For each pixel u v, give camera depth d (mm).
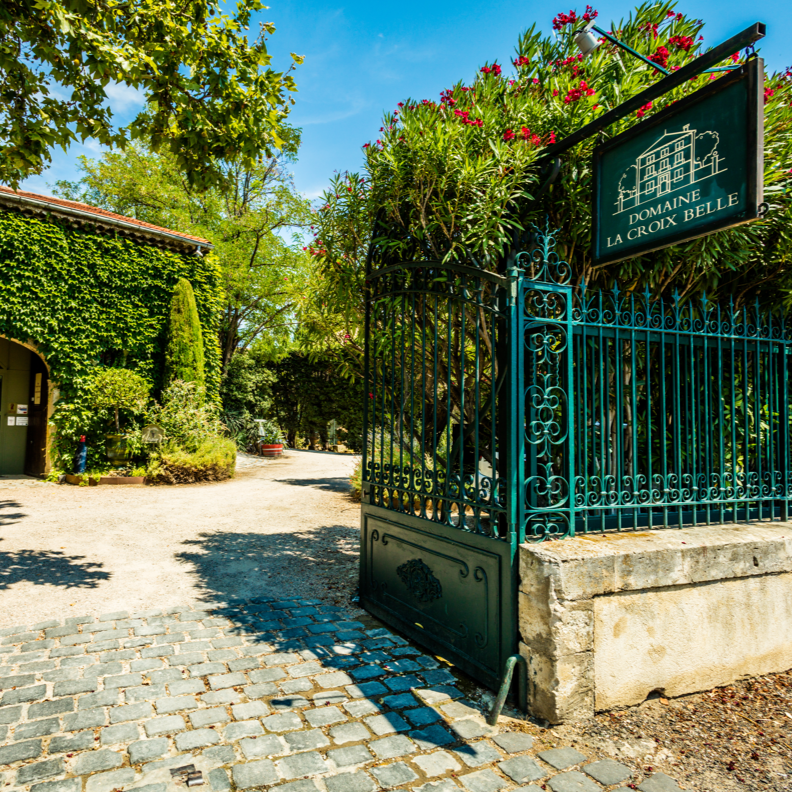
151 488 10336
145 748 2297
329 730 2465
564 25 4008
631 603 2734
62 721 2498
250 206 22656
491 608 2848
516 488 2730
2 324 10445
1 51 4320
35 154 4941
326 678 2986
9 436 12031
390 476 3887
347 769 2184
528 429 2875
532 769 2211
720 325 3307
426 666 3156
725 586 3027
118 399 11055
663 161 2748
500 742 2396
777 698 2902
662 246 2746
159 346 12562
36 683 2871
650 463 3096
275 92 4918
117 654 3256
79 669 3047
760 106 2307
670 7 3764
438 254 3797
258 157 5156
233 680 2941
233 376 20906
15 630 3598
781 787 2146
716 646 2990
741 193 2361
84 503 8531
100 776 2105
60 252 11016
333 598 4426
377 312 4195
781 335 3588
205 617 3906
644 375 4098
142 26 4465
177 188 20609
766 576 3172
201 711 2609
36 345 10852
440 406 4957
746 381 3447
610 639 2672
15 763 2178
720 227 2455
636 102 2867
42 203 10617
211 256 13633
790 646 3240
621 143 3010
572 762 2270
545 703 2543
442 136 3469
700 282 3883
